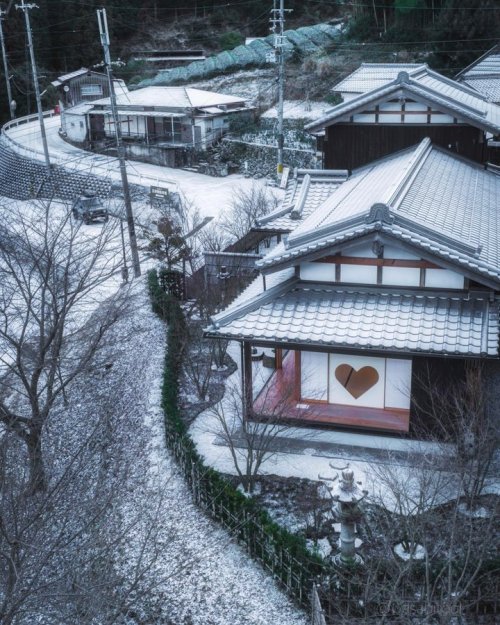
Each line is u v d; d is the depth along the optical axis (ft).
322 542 47.93
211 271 91.45
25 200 147.54
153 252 111.45
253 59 228.43
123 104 188.65
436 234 56.24
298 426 61.26
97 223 139.95
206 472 52.90
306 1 285.43
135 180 165.58
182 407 68.39
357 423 60.34
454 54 186.50
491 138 101.04
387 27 215.10
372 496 49.65
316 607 39.68
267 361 72.74
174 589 46.37
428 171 76.95
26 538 41.65
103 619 38.52
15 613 33.94
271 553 45.96
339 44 220.64
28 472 51.98
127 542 50.72
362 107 86.28
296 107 189.06
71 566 40.29
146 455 61.98
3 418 53.67
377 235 55.52
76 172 162.91
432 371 56.39
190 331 82.28
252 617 43.16
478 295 56.44
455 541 44.45
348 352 56.70
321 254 57.67
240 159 175.42
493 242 63.10
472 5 186.19
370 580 37.42
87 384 80.33
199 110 181.57
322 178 89.35
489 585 40.52
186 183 163.63
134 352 83.92
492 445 49.73
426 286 57.57
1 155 204.44
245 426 59.06
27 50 272.10
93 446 66.64
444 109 84.53
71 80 231.30
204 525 51.70
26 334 75.15
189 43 294.05
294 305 58.95
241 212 118.83
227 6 306.14
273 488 54.60
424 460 47.37
